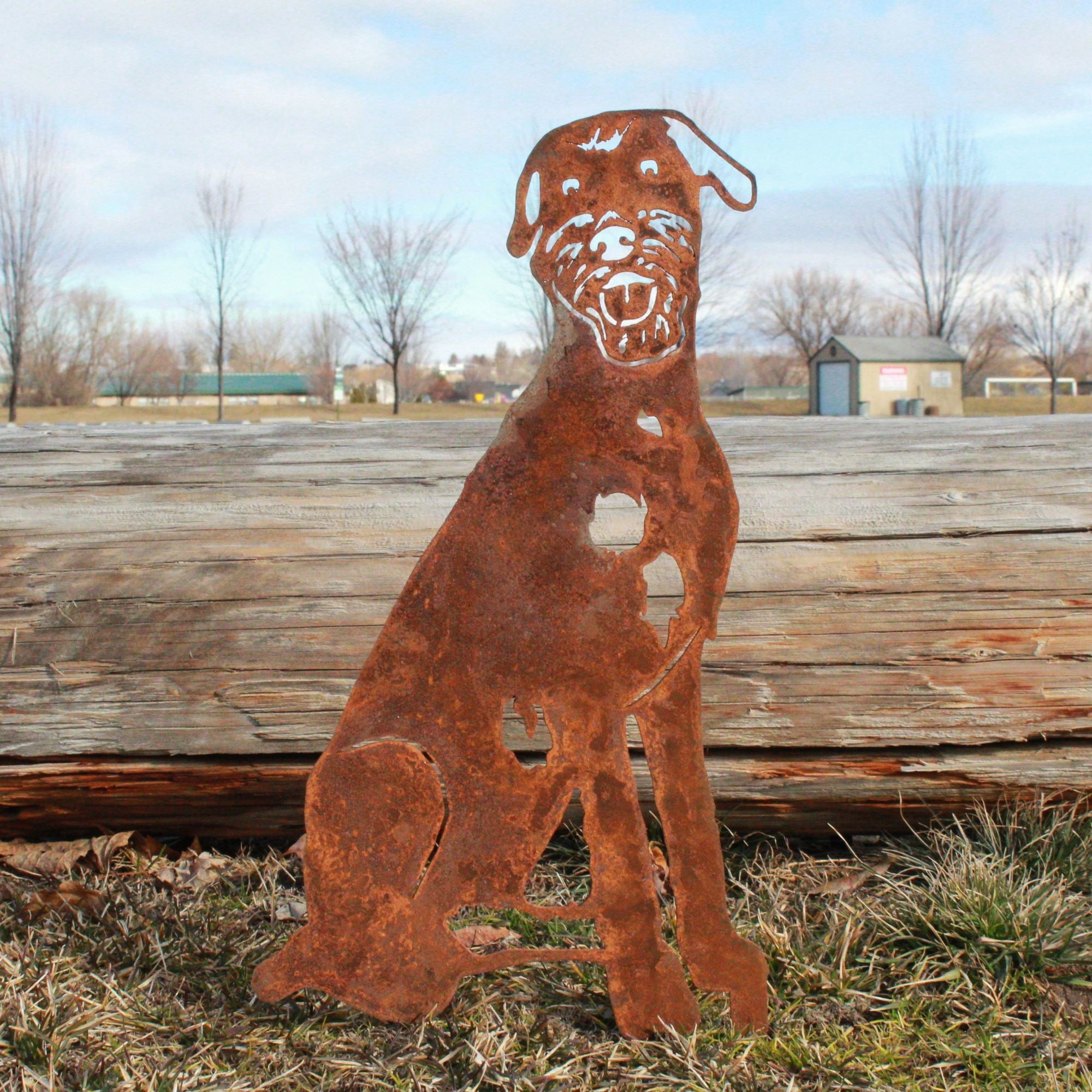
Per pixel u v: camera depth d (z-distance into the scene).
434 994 2.06
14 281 20.92
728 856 2.89
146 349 46.50
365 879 2.04
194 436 3.19
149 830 2.96
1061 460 2.87
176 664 2.67
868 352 27.75
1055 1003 2.30
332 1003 2.23
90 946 2.44
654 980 2.12
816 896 2.70
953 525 2.73
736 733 2.70
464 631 2.07
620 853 2.11
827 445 3.02
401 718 2.05
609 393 2.08
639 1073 2.04
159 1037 2.15
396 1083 2.02
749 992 2.15
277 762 2.71
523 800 2.08
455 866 2.07
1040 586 2.67
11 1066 2.04
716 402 36.25
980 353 36.12
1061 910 2.47
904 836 2.96
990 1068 2.07
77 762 2.71
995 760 2.71
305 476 2.90
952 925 2.45
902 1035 2.17
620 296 2.08
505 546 2.08
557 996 2.30
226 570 2.71
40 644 2.68
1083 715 2.66
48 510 2.81
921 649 2.67
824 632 2.68
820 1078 2.04
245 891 2.74
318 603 2.68
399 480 2.89
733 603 2.70
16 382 21.30
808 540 2.74
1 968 2.33
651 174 2.07
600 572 2.09
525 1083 2.01
